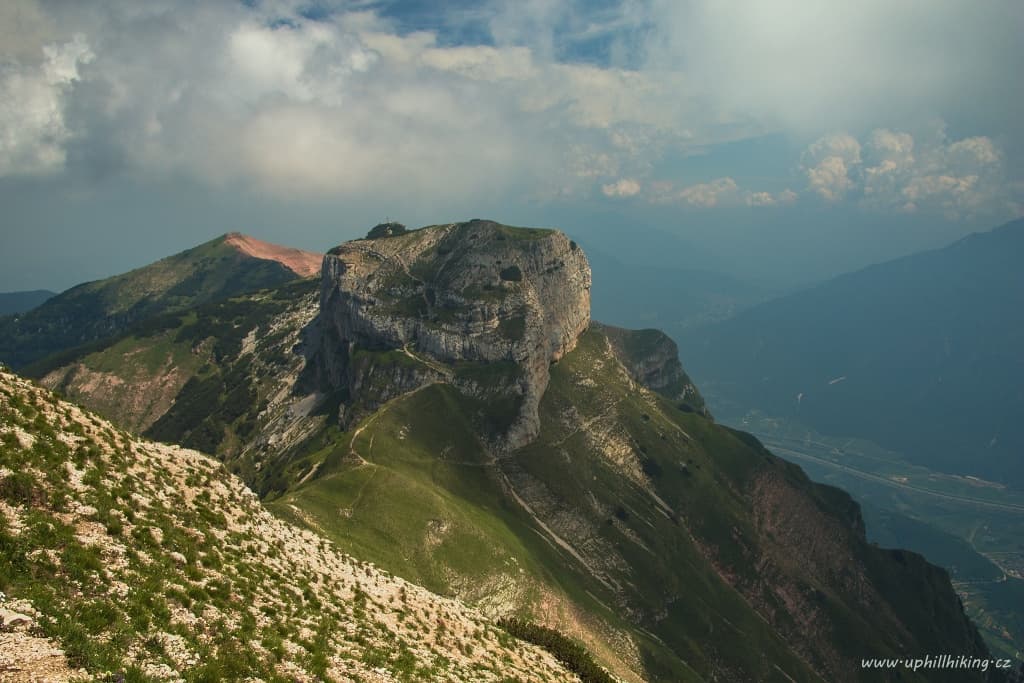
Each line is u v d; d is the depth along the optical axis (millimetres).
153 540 37219
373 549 111438
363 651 39344
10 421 38844
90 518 35500
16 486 33812
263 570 43688
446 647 50312
